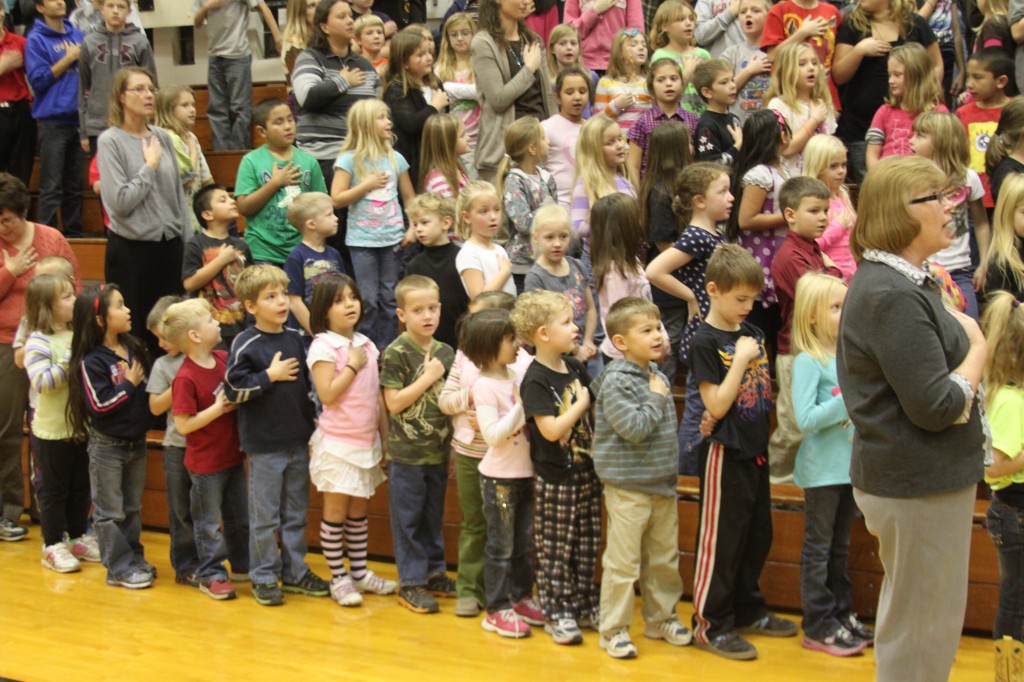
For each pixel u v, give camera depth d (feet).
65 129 22.98
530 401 12.38
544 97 20.31
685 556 13.84
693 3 25.93
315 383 13.80
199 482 14.23
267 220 18.54
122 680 11.43
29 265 16.93
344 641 12.58
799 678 11.41
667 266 14.99
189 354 14.28
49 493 15.48
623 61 20.54
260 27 28.25
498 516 12.84
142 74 17.72
